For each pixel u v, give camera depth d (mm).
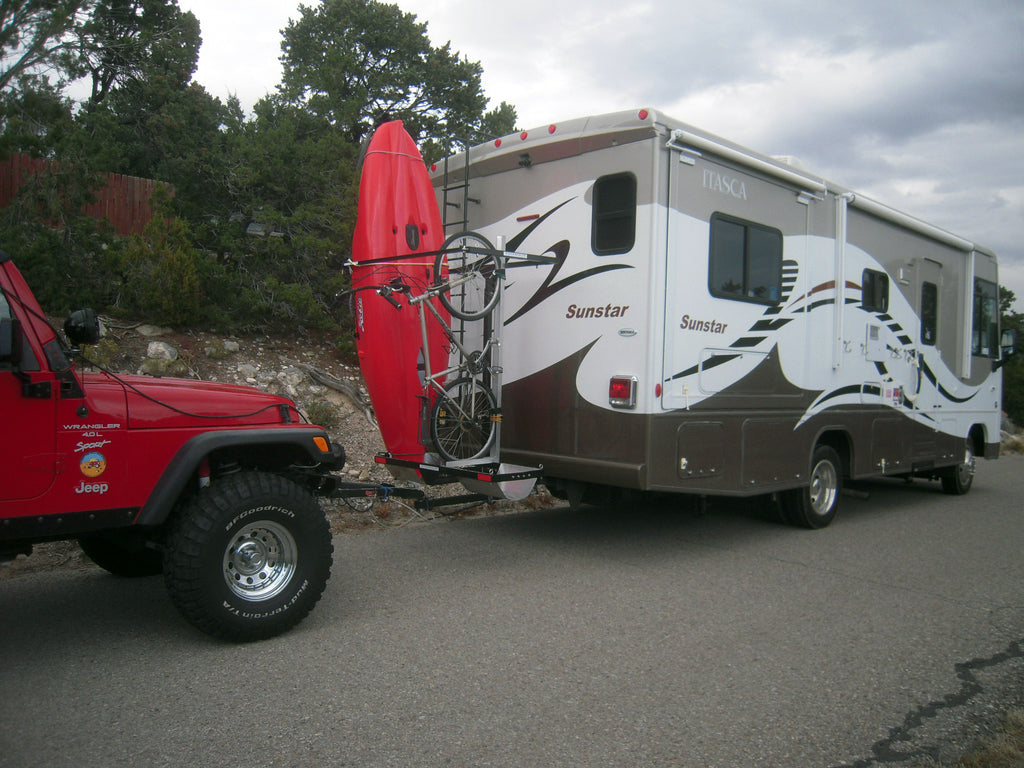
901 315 9234
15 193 10289
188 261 10000
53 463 4043
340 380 10227
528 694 3945
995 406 11680
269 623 4559
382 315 6246
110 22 15766
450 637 4723
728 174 6723
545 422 6785
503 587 5766
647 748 3432
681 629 4957
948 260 10242
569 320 6605
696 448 6473
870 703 3961
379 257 6344
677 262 6258
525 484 6527
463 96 19484
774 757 3393
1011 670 4441
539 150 6855
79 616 5012
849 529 8273
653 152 6074
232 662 4293
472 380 6527
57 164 10094
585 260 6500
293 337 11164
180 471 4359
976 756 3355
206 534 4336
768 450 7227
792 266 7465
